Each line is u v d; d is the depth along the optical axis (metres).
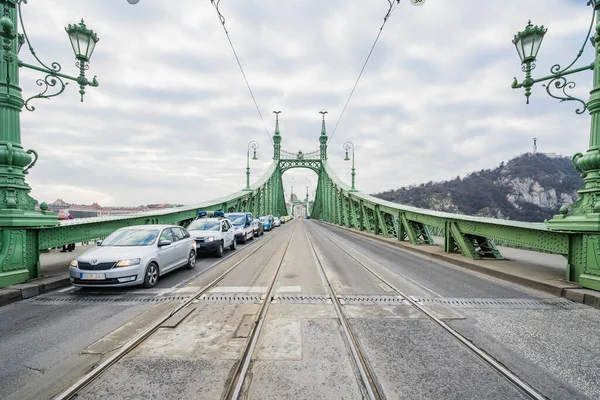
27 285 6.16
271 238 20.72
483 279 7.69
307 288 6.72
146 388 2.92
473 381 3.06
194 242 9.42
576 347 3.83
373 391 2.87
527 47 6.88
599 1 6.03
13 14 6.19
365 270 8.88
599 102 6.06
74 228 7.97
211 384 2.99
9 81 6.16
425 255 11.97
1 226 6.13
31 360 3.47
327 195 54.38
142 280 6.52
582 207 6.45
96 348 3.76
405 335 4.17
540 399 2.78
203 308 5.32
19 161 6.34
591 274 6.05
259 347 3.79
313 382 3.03
